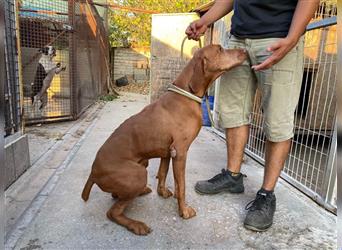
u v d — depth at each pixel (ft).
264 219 5.86
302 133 9.07
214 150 11.37
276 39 5.93
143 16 36.83
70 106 16.46
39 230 5.65
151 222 6.07
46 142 11.75
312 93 9.17
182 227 5.93
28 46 15.99
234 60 6.18
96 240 5.42
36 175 8.24
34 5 16.52
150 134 5.96
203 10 19.16
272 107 6.02
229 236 5.69
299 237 5.73
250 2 6.15
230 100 7.10
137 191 5.82
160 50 21.18
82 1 18.25
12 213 6.20
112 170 5.74
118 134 6.08
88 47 20.66
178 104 6.11
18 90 8.38
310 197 7.39
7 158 7.35
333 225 6.16
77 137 12.74
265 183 6.40
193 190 7.58
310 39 8.33
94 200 6.85
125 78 38.81
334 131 6.80
